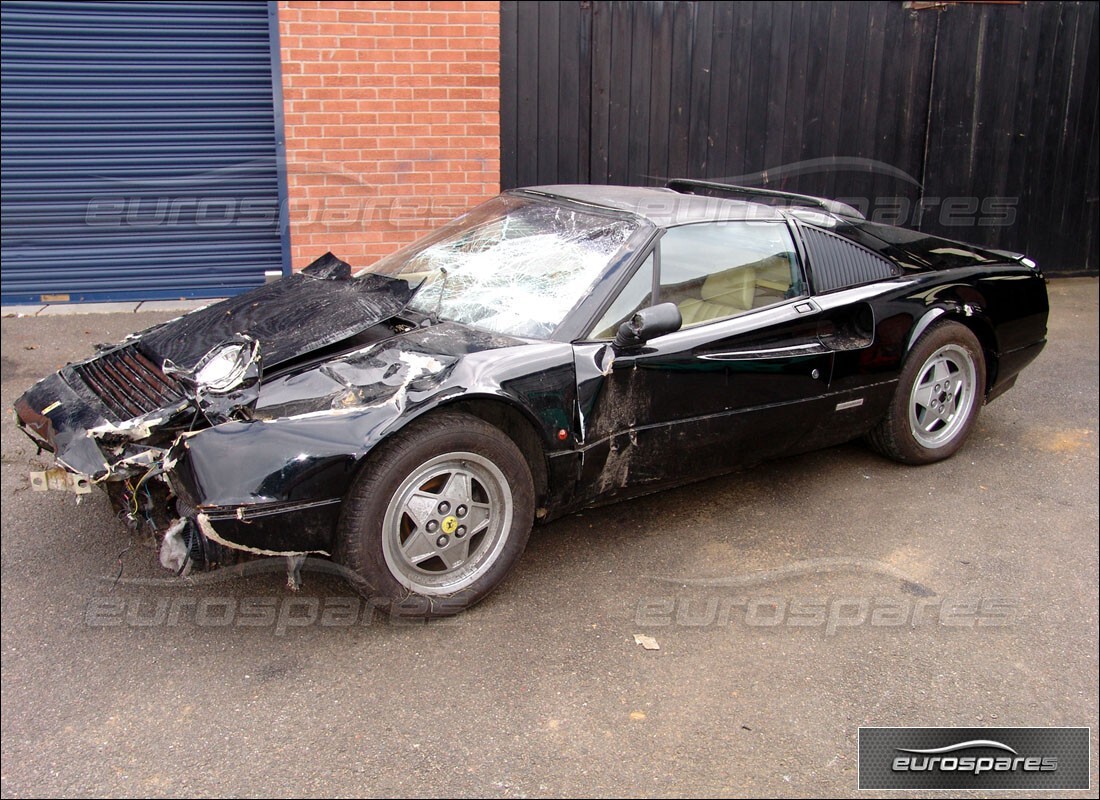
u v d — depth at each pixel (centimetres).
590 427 349
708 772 266
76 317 747
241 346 337
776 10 799
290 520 294
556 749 274
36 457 475
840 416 430
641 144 805
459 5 731
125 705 289
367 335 366
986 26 849
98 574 364
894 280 449
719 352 380
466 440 318
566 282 372
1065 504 444
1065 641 335
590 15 765
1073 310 843
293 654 316
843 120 842
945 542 405
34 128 740
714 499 442
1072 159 916
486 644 323
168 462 294
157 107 755
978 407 490
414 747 273
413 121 751
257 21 747
